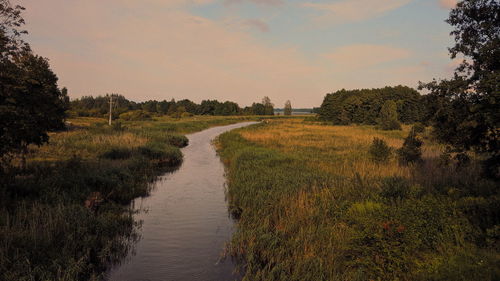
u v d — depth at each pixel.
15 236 8.03
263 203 12.30
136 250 9.34
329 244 8.52
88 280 7.59
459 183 12.63
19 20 10.46
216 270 8.24
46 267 7.25
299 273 7.54
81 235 9.09
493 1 9.16
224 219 12.23
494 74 7.99
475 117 8.51
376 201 10.66
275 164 19.75
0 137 9.98
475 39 9.19
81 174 14.93
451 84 9.05
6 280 6.58
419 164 17.73
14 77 10.02
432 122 10.05
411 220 8.41
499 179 9.45
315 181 14.05
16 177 13.70
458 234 7.72
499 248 6.91
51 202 11.27
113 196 14.27
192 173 21.59
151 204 14.05
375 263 7.48
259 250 9.05
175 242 9.95
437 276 6.21
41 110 11.44
